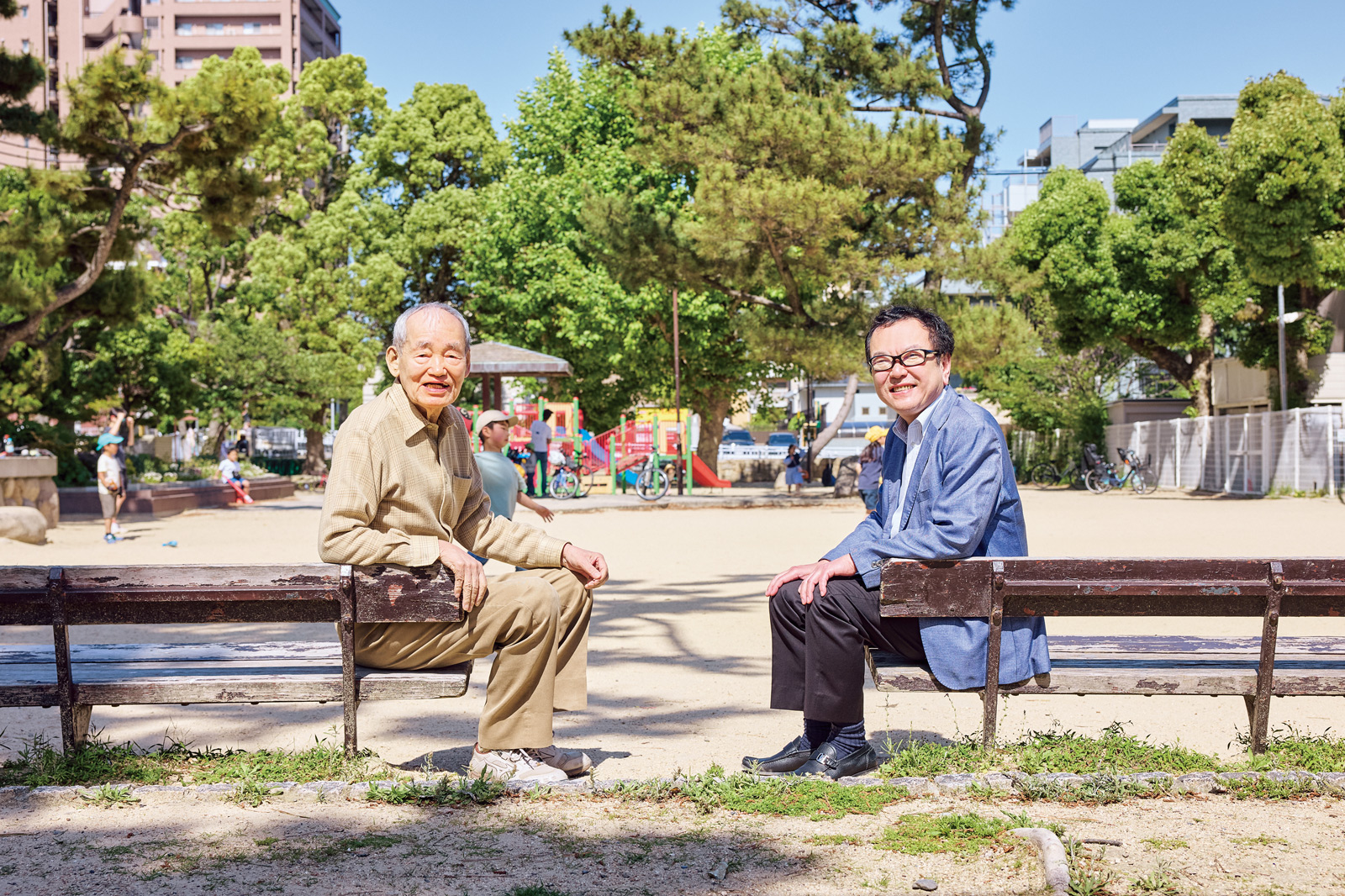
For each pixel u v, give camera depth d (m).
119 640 7.70
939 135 23.47
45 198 18.84
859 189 22.86
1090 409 38.22
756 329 25.08
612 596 10.08
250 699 3.87
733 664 6.77
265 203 43.34
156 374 27.52
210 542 16.11
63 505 22.48
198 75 16.70
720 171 22.67
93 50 106.56
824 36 26.36
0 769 4.05
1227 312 30.97
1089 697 5.80
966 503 3.85
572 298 34.81
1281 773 3.83
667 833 3.40
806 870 3.07
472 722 5.16
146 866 3.10
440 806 3.66
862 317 25.02
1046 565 3.83
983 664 3.91
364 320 43.12
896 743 4.59
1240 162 23.52
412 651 3.91
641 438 32.31
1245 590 3.90
